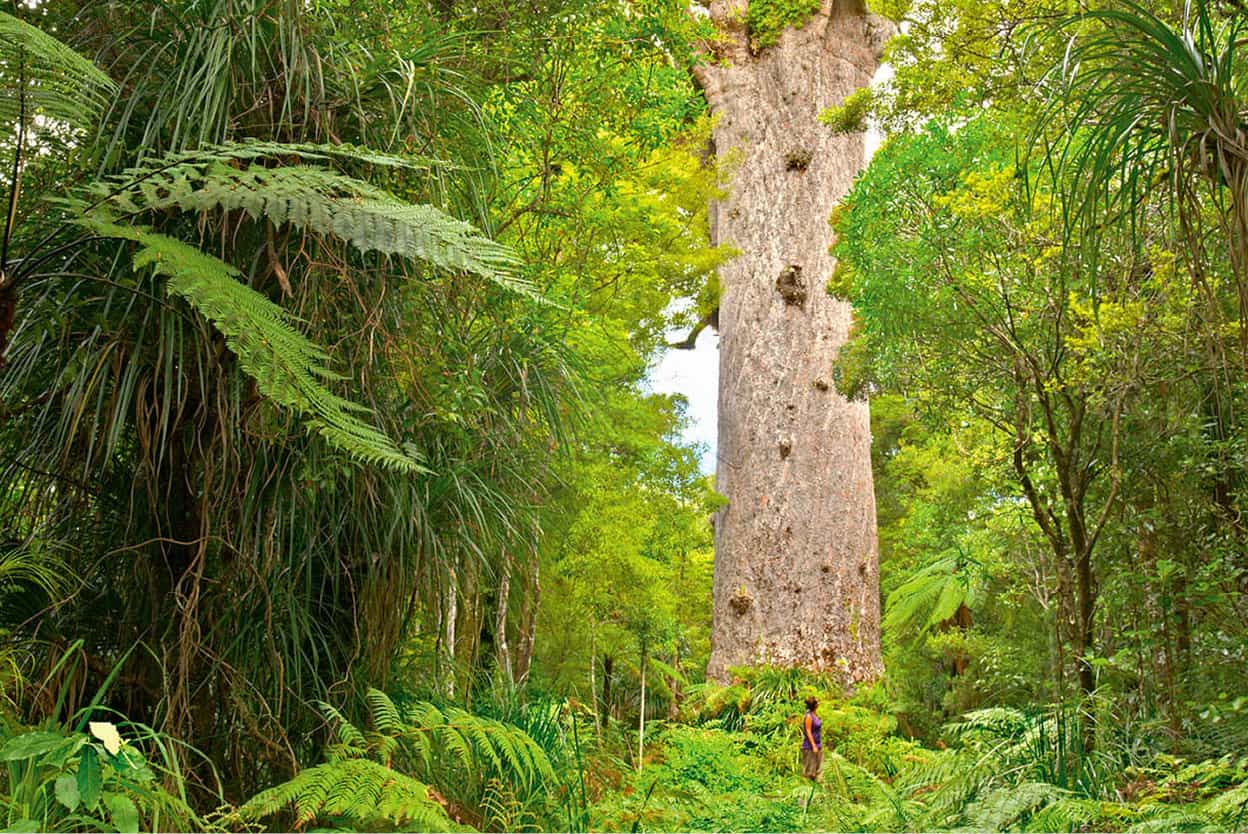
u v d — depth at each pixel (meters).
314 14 3.89
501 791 4.17
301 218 2.49
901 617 15.20
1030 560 8.64
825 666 14.73
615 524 9.73
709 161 9.86
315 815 3.04
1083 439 6.42
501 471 4.79
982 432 8.59
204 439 3.64
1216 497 5.97
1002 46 5.84
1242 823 3.73
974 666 14.12
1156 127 3.27
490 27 5.21
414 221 2.65
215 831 3.00
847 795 6.22
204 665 3.62
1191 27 3.14
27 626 3.51
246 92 3.67
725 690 13.62
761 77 16.02
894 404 18.73
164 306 3.13
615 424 9.70
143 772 2.22
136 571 3.61
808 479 15.23
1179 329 5.23
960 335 6.51
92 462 3.64
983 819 4.49
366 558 3.99
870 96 6.92
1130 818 4.25
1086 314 5.36
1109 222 3.67
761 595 15.08
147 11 3.71
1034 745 5.65
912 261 6.40
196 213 3.53
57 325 3.37
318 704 3.81
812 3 12.62
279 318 2.83
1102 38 3.17
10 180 3.29
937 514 15.23
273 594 3.66
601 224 7.21
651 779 6.31
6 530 3.59
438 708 4.30
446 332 4.43
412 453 3.77
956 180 6.49
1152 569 6.09
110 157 3.17
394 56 3.90
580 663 11.43
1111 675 6.37
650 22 6.59
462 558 4.45
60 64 2.59
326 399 2.64
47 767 2.50
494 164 4.23
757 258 15.73
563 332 5.43
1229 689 5.34
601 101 6.40
